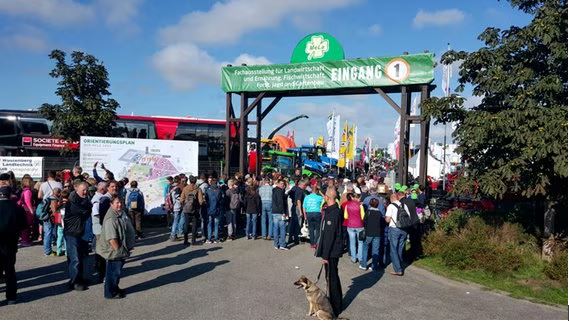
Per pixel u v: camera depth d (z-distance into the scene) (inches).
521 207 490.6
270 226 537.3
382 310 287.6
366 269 404.5
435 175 1273.4
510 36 409.1
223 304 287.0
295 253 462.6
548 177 374.3
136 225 526.0
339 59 618.8
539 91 369.7
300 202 530.0
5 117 902.4
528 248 404.5
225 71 690.2
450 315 280.1
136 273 363.9
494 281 360.2
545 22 365.7
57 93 677.9
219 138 997.8
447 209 562.9
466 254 394.9
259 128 714.2
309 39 639.8
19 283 326.0
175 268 382.6
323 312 263.4
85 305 279.0
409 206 391.5
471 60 413.1
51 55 665.6
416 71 569.6
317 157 1328.7
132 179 633.0
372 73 594.6
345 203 449.1
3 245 273.9
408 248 462.3
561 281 344.8
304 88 636.7
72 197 315.0
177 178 561.3
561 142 335.3
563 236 404.8
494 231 437.7
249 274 367.2
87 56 684.1
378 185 494.6
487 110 415.5
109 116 696.4
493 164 386.9
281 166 1196.5
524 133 352.2
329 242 281.1
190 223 578.2
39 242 481.1
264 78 663.8
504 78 386.0
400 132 579.8
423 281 362.0
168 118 985.5
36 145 902.4
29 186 473.4
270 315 268.7
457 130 408.5
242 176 615.8
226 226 590.9
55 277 343.0
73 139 693.3
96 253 314.0
